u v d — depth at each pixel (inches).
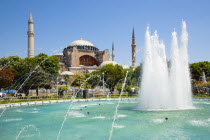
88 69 4003.4
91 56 4266.7
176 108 854.5
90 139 419.2
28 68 1884.8
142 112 766.5
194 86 1979.6
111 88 2618.1
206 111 769.6
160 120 603.5
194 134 446.9
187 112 749.3
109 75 2532.0
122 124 557.6
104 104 1138.0
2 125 569.3
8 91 1775.3
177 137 425.4
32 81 1833.2
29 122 610.9
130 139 415.2
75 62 4015.8
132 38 4185.5
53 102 1254.3
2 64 2177.7
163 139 412.8
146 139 414.3
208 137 423.2
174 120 600.4
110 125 547.8
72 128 519.8
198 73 2244.1
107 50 4306.1
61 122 602.5
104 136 439.8
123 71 2605.8
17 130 509.0
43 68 2175.2
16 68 1873.8
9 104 1022.4
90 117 681.0
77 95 1569.9
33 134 467.2
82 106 1033.5
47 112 826.2
